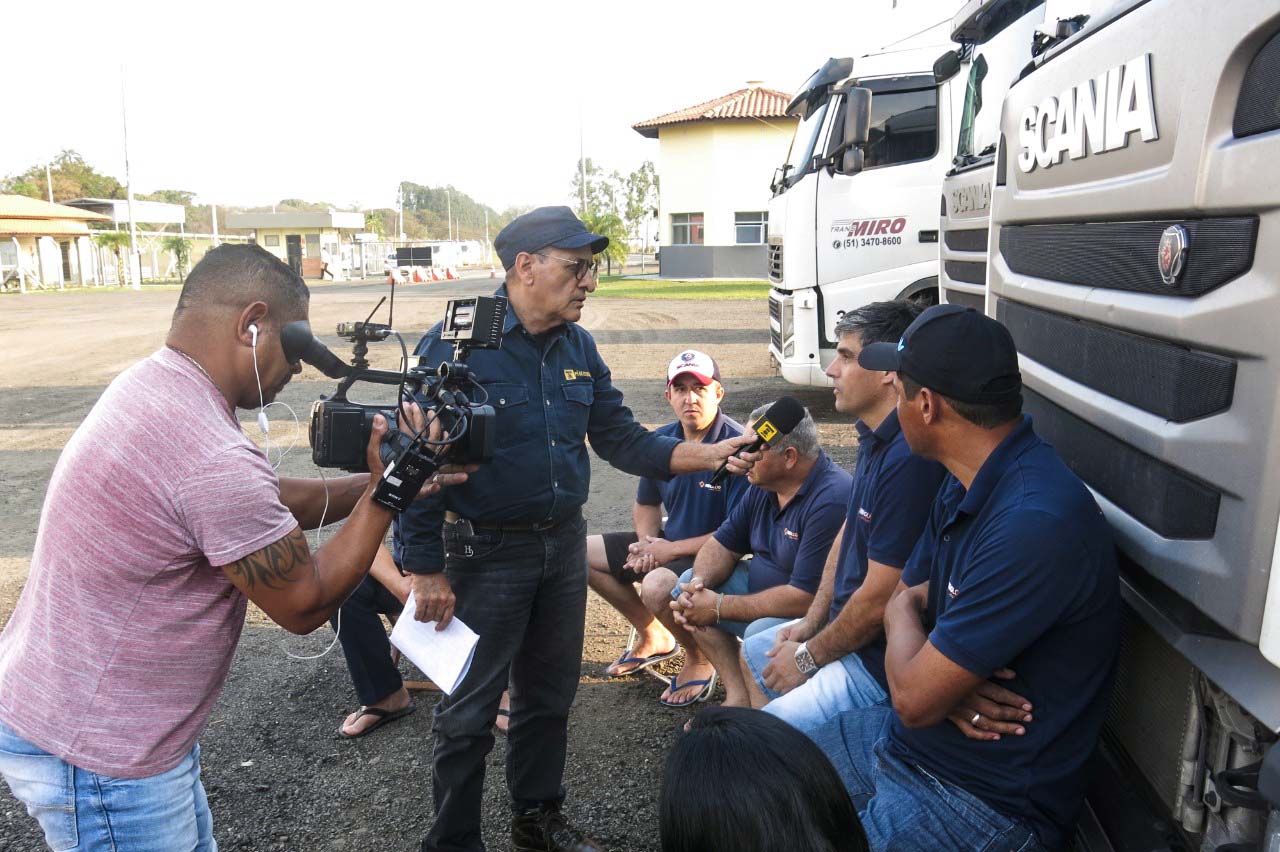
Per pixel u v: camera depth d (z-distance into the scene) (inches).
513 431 105.0
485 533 106.3
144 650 70.9
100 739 70.2
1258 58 56.3
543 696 115.6
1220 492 60.6
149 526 68.7
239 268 73.0
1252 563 57.0
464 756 107.3
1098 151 77.8
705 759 53.2
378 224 2837.1
